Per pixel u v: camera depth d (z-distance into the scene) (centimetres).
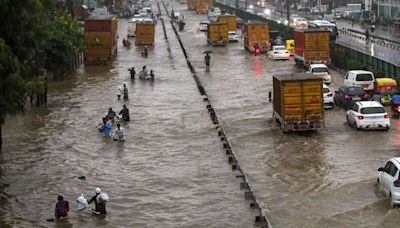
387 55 6041
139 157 3158
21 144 3459
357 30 9194
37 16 2762
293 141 3375
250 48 7744
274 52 7006
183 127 3809
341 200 2417
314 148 3209
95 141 3506
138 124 3919
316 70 5212
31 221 2316
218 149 3269
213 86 5325
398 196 2269
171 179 2773
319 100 3484
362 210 2300
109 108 4031
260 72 6119
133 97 4866
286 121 3494
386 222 2180
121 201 2506
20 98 2658
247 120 3956
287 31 8744
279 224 2195
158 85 5444
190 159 3094
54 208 2450
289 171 2828
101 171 2930
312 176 2738
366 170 2795
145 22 9425
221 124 3838
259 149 3241
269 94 4584
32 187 2712
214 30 8681
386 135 3419
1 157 3197
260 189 2589
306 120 3488
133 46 8919
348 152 3106
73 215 2366
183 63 6981
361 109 3538
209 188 2630
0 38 2523
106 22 6888
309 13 13675
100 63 6912
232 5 17212
